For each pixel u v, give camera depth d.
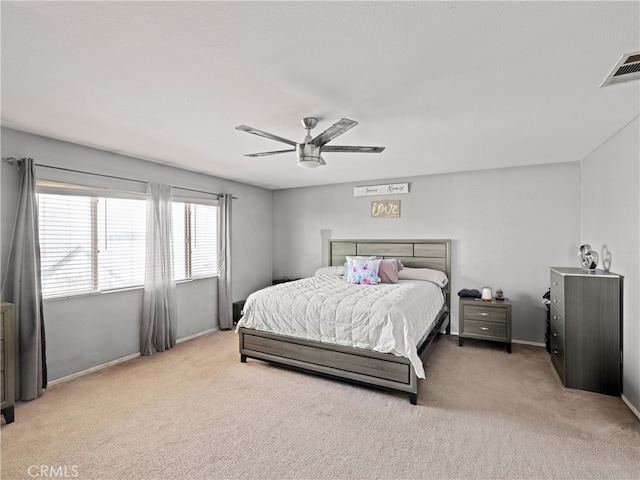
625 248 2.75
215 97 2.20
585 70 1.85
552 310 3.53
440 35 1.52
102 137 3.04
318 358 3.13
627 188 2.71
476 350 4.02
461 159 3.95
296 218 5.97
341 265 5.38
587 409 2.59
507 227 4.39
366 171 4.62
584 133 2.96
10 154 2.80
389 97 2.21
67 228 3.25
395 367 2.77
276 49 1.64
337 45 1.60
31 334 2.79
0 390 2.37
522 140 3.19
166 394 2.88
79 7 1.31
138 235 3.90
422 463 1.98
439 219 4.80
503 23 1.43
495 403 2.70
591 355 2.90
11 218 2.82
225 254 5.03
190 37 1.53
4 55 1.67
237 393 2.89
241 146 3.35
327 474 1.90
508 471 1.91
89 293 3.38
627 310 2.71
